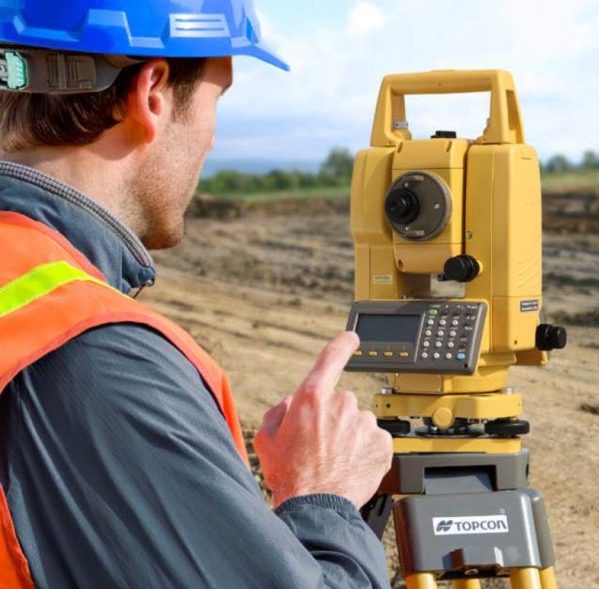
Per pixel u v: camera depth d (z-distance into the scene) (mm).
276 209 22156
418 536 3117
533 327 3551
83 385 1393
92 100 1592
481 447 3354
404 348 3381
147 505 1370
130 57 1597
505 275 3424
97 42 1563
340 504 1535
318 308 11930
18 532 1384
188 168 1689
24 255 1499
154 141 1646
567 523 5473
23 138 1613
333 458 1572
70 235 1584
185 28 1620
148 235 1695
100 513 1371
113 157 1631
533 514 3205
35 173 1598
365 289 3650
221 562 1370
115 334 1427
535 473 6156
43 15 1573
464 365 3301
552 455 6430
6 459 1395
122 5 1584
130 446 1379
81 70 1581
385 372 3402
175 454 1386
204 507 1379
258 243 17484
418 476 3250
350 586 1454
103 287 1498
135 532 1366
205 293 12938
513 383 8109
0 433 1401
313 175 29766
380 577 1500
